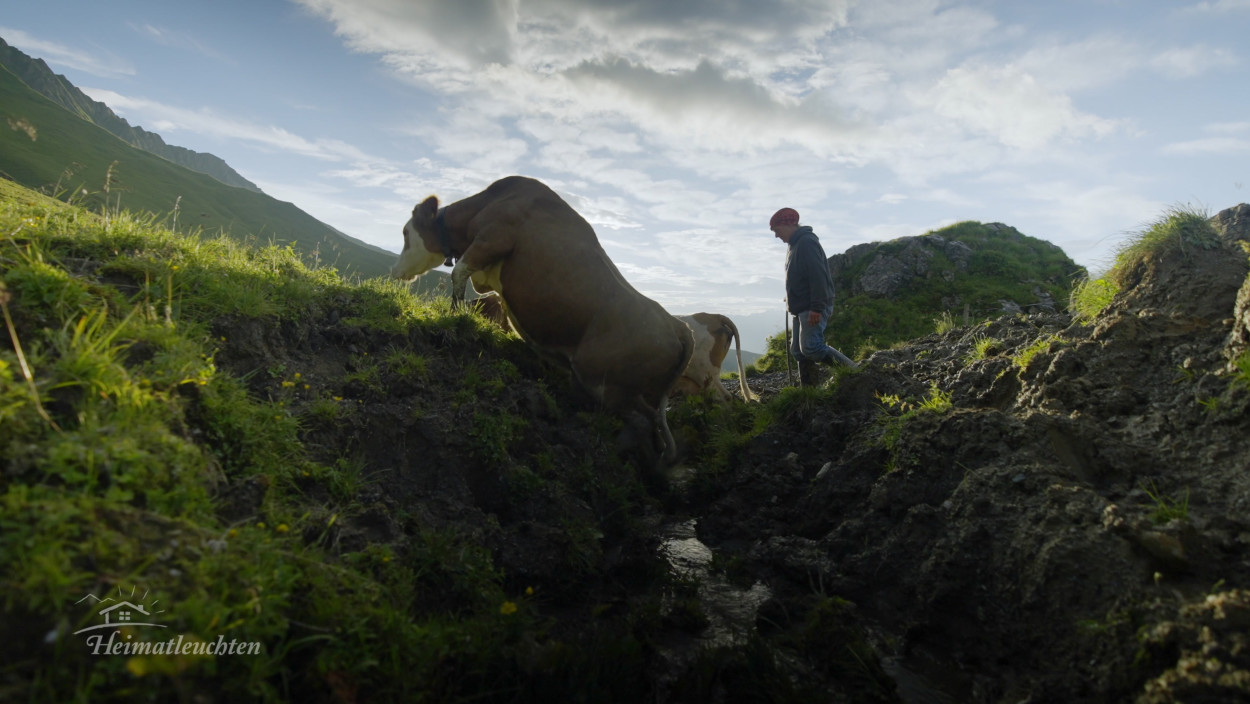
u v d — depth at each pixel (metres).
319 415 4.13
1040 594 3.36
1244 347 3.82
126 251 4.56
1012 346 6.20
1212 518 3.26
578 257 6.02
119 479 2.49
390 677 2.63
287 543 3.00
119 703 1.95
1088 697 2.94
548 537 4.31
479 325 6.29
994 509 3.85
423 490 4.25
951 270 19.69
